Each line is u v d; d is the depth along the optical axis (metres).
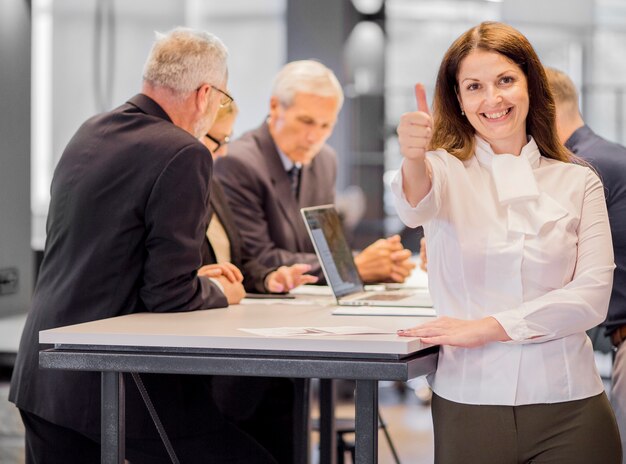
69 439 3.01
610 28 10.84
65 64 10.93
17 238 6.12
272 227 4.48
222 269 3.40
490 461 2.44
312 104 4.50
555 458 2.43
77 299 2.97
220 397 3.76
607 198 3.46
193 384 3.07
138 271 2.99
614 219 3.43
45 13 10.91
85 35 10.88
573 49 10.90
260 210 4.43
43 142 10.98
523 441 2.43
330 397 3.73
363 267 4.20
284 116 4.52
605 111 10.81
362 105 10.91
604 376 7.30
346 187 10.87
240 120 11.45
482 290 2.47
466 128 2.61
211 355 2.42
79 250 2.99
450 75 2.59
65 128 10.95
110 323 2.71
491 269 2.46
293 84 4.51
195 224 2.98
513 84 2.51
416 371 2.37
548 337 2.41
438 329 2.39
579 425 2.43
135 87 10.95
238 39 11.40
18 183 6.12
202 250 3.64
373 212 10.82
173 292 2.99
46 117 10.98
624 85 10.81
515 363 2.43
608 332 3.47
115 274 2.97
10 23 5.99
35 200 10.99
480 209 2.49
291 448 3.88
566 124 3.75
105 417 2.53
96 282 2.97
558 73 3.78
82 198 2.99
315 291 4.04
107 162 2.99
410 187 2.42
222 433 3.11
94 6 10.85
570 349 2.46
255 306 3.32
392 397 7.39
